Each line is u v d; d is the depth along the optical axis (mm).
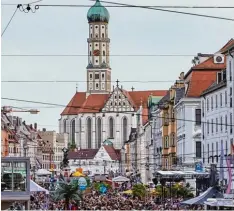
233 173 106188
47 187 180625
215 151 136375
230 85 125938
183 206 95438
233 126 124812
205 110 144375
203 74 153750
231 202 73562
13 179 81250
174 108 171125
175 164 165250
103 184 184125
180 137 159750
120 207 100250
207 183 112188
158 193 124625
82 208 99688
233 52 123875
